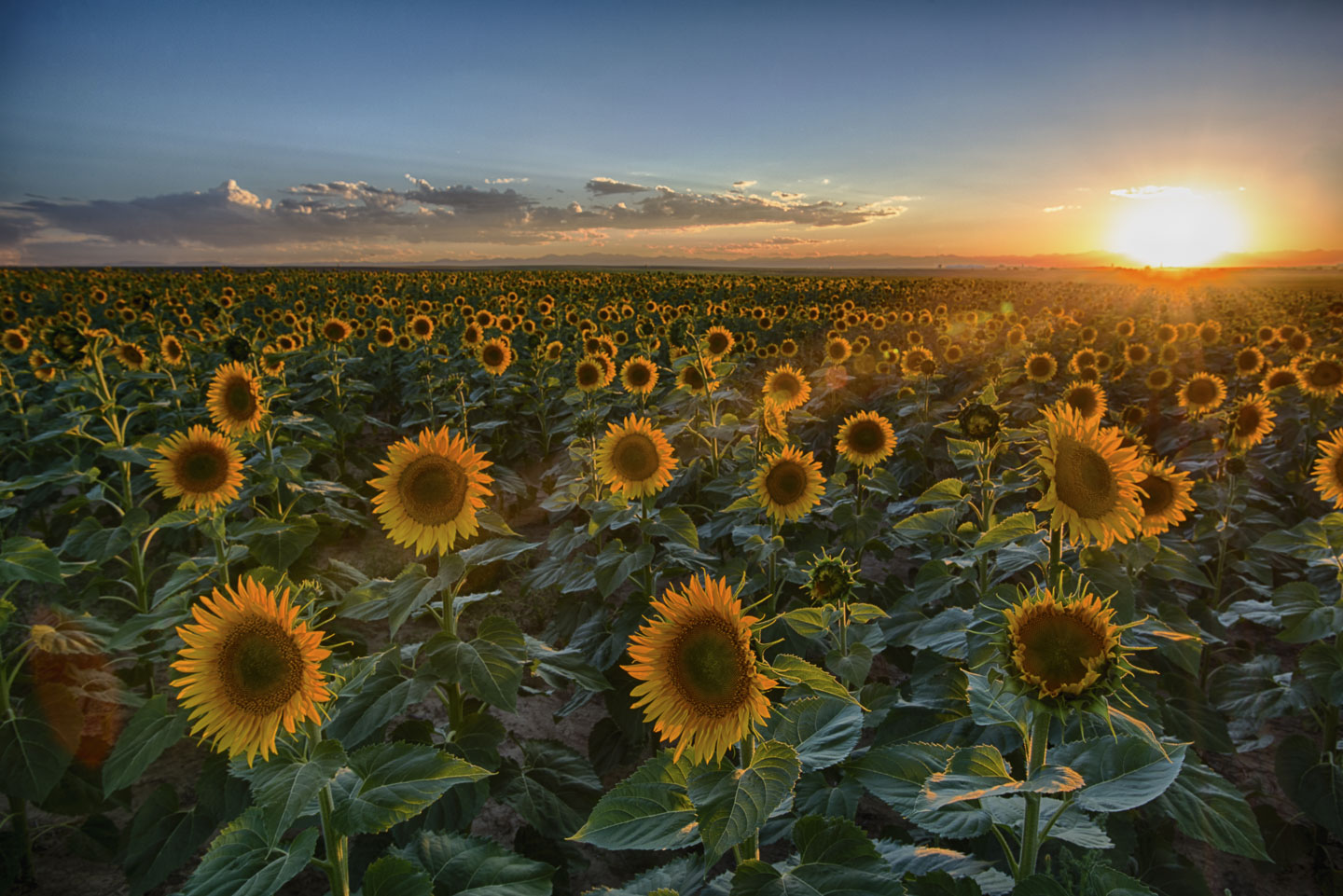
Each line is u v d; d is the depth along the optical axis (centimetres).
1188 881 351
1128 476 262
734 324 2539
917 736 351
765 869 205
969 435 398
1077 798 216
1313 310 3200
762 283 5825
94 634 401
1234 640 637
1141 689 347
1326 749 379
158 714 310
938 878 233
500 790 371
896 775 247
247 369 591
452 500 316
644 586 499
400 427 1101
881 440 561
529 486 1017
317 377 1099
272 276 5469
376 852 365
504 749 538
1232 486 593
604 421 923
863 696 368
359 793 229
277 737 231
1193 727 397
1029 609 202
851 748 225
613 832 214
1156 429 1052
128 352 930
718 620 216
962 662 380
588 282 4862
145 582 528
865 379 1280
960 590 429
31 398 1121
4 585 738
